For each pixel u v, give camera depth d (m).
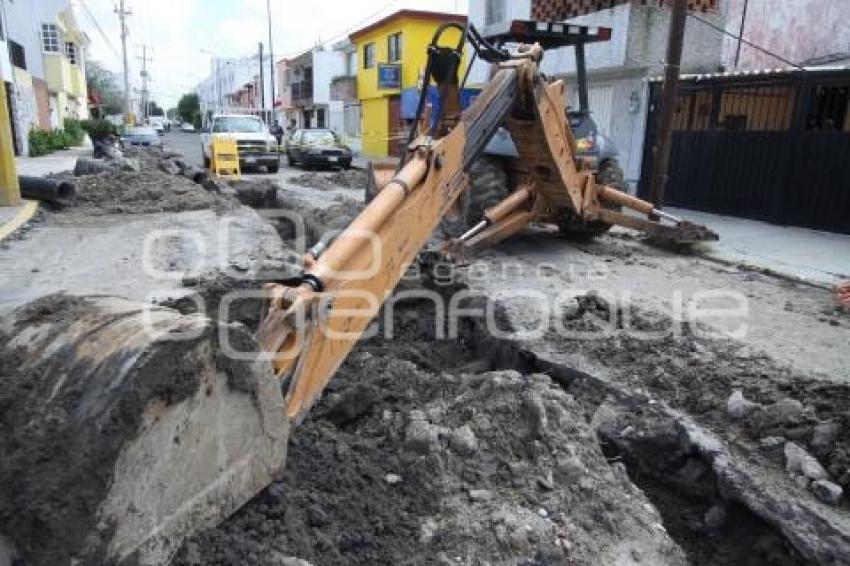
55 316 2.51
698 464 3.64
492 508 2.96
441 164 4.25
